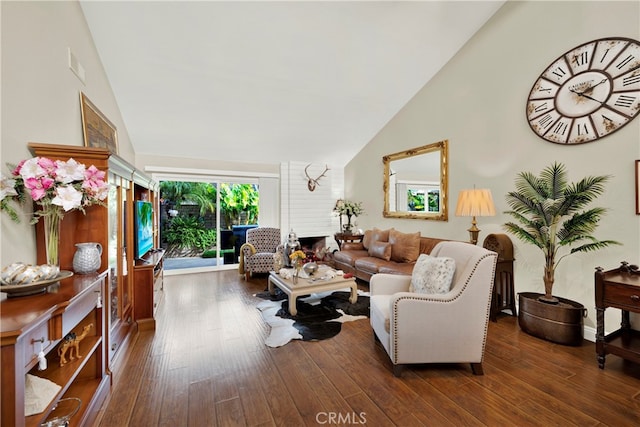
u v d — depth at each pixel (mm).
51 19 1935
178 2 2605
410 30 3346
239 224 5848
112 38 2828
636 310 1911
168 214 5348
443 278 2146
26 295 1325
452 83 3912
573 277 2717
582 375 2029
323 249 5883
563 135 2758
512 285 3154
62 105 2076
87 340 1791
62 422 1398
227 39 3049
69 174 1558
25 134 1623
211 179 5500
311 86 3953
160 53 3074
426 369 2125
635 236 2336
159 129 4328
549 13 2863
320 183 6348
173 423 1585
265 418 1627
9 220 1461
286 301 3672
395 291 2613
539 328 2594
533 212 2791
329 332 2752
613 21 2447
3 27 1444
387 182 5176
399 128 4887
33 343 1122
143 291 2816
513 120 3193
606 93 2486
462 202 3164
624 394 1812
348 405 1734
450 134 3965
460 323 2010
